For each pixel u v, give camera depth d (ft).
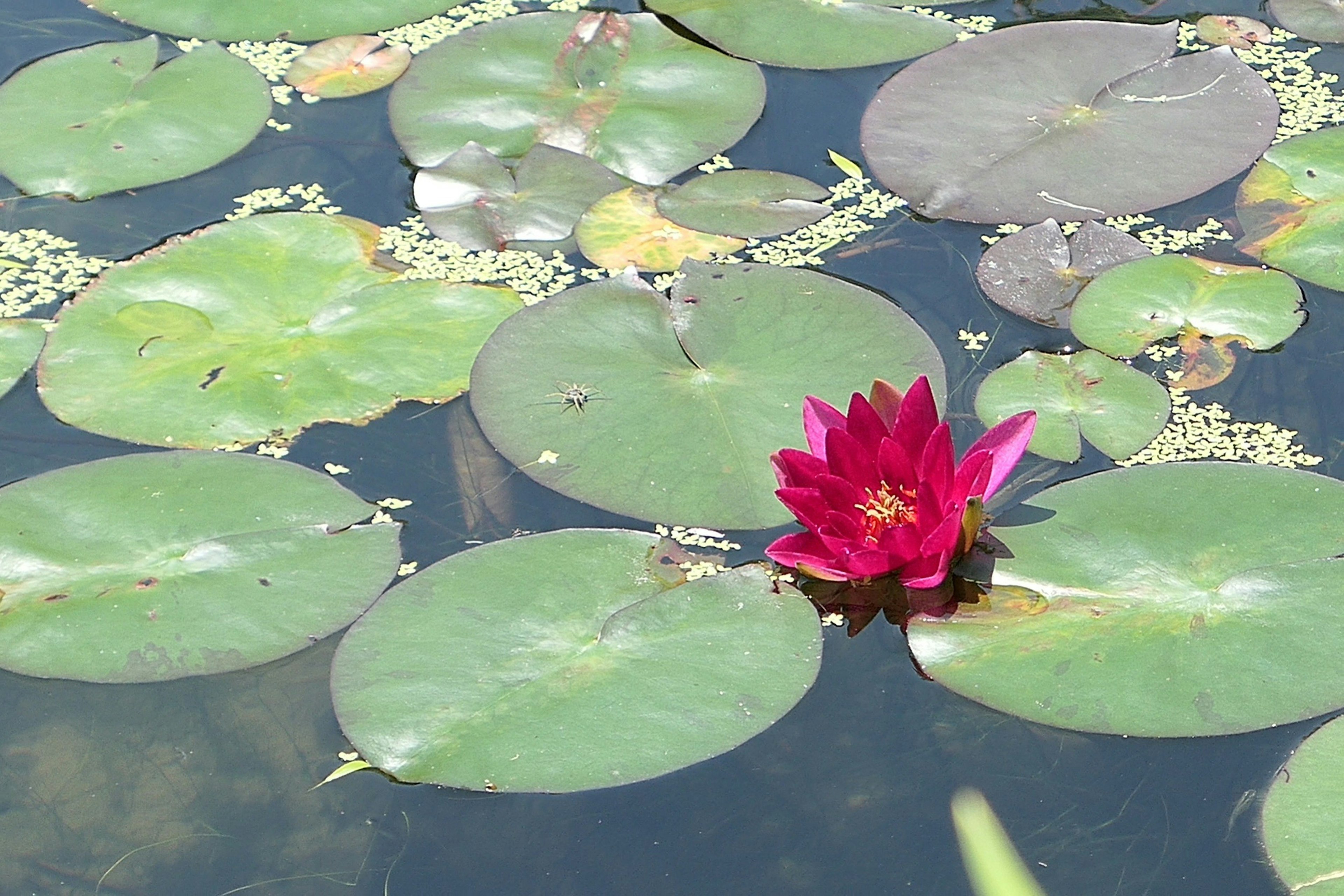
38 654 6.45
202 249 9.12
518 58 11.00
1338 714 5.99
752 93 10.75
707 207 9.62
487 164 9.95
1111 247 9.12
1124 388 8.00
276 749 6.19
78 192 9.77
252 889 5.67
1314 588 6.49
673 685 6.31
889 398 7.25
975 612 6.67
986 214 9.57
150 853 5.82
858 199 9.77
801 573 7.02
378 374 8.18
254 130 10.43
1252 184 9.66
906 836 5.83
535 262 9.15
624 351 8.27
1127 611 6.53
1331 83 10.76
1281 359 8.28
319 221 9.44
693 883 5.65
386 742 6.09
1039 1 11.89
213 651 6.50
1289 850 5.51
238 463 7.57
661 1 11.73
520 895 5.63
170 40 11.37
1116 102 10.46
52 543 7.00
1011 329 8.58
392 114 10.59
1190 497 7.12
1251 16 11.66
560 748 6.03
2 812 5.98
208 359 8.25
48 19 11.60
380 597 6.79
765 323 8.45
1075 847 5.73
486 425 7.86
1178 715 6.06
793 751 6.18
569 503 7.41
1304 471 7.30
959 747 6.17
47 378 8.11
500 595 6.76
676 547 7.09
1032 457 7.59
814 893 5.61
